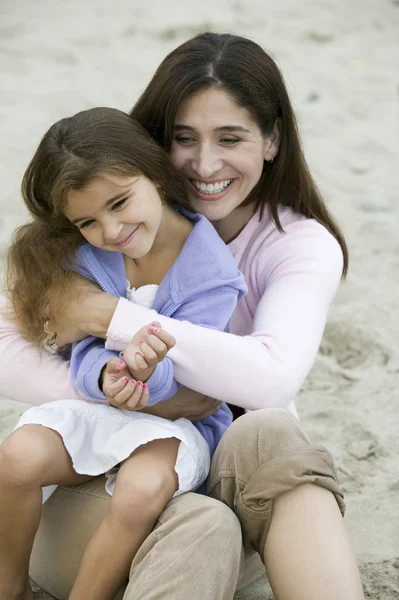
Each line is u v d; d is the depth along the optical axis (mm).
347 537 5105
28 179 5734
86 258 5859
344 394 8352
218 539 5016
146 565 5027
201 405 5910
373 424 7914
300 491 5160
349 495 7070
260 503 5215
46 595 6004
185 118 5926
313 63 16547
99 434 5555
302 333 5781
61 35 17453
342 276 6762
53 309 5762
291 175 6301
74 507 5637
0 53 16609
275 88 6074
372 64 16672
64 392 5809
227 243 6512
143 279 6055
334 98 15242
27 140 13250
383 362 8805
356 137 13922
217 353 5531
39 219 5879
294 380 5645
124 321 5602
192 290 5852
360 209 11820
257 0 19406
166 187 5855
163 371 5453
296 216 6410
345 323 9289
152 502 5207
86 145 5441
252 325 6324
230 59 5871
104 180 5383
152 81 6039
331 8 19125
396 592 6062
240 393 5570
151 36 17391
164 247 6027
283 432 5328
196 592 4918
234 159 5992
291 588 5027
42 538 5785
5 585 5402
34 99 14773
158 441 5492
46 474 5316
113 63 16250
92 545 5242
